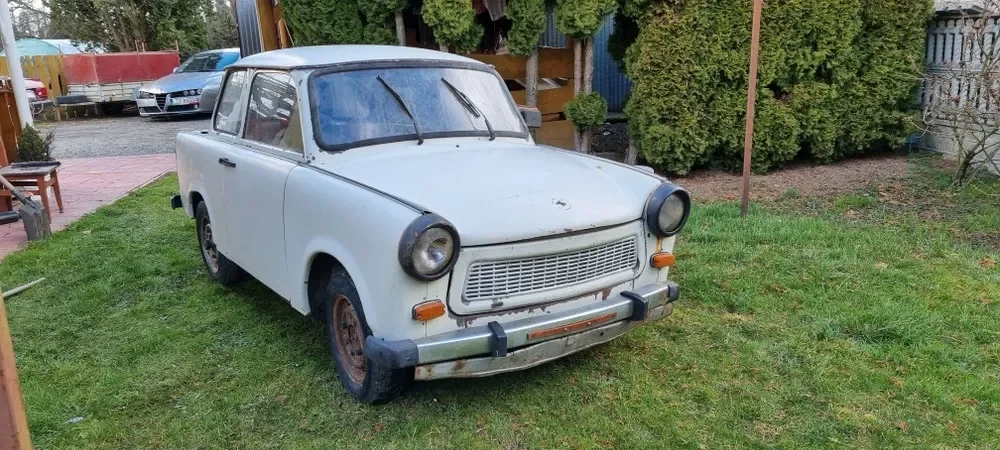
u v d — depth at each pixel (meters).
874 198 6.77
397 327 2.93
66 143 13.61
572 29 8.02
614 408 3.34
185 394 3.60
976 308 4.27
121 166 10.70
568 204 3.22
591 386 3.54
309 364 3.87
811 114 7.92
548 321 3.08
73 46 23.47
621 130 11.25
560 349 3.22
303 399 3.49
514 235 2.98
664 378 3.60
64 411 3.45
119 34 22.17
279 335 4.28
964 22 7.56
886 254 5.21
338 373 3.58
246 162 4.12
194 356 4.03
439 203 3.06
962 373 3.55
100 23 22.31
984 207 6.25
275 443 3.14
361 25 8.27
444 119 4.01
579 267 3.24
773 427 3.16
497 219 3.00
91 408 3.48
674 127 7.78
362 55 4.14
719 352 3.86
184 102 16.69
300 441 3.15
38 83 18.50
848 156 8.77
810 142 8.24
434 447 3.06
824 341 3.94
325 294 3.59
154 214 7.49
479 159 3.65
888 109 8.32
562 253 3.15
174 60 19.59
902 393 3.39
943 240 5.44
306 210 3.45
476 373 3.05
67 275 5.49
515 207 3.10
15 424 1.90
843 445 3.02
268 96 4.18
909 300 4.40
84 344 4.26
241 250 4.37
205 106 16.72
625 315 3.36
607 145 10.16
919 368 3.62
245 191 4.13
